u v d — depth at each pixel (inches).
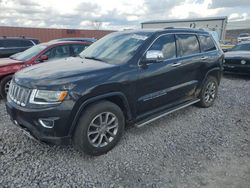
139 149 143.6
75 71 130.8
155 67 157.4
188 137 160.2
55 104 118.0
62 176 117.6
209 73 210.2
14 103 131.5
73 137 129.4
